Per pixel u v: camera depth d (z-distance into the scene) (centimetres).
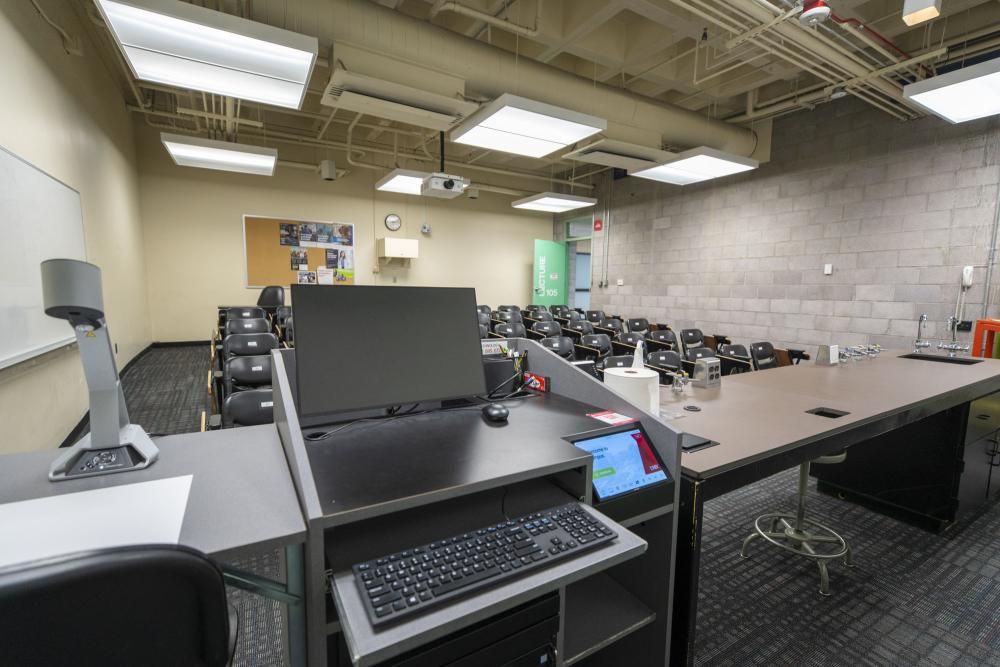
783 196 566
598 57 439
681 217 702
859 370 274
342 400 107
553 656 92
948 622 164
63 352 301
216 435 113
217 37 235
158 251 644
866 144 491
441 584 70
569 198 689
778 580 187
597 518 93
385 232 806
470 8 341
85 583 48
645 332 573
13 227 231
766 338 593
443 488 81
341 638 83
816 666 144
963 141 427
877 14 365
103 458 90
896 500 237
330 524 71
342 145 671
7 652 46
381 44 316
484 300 916
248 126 633
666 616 120
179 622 55
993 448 247
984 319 382
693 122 488
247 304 704
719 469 121
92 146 396
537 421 120
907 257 465
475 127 358
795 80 498
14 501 76
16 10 254
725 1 274
